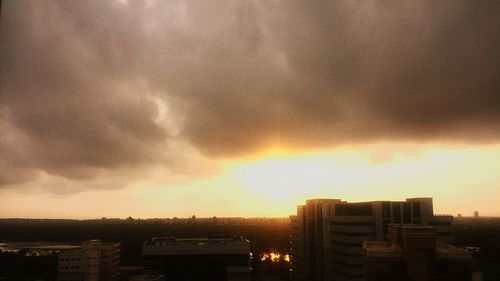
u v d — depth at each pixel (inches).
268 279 4392.2
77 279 3909.9
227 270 3420.3
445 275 1601.9
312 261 3949.3
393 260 1653.5
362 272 3179.1
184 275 3408.0
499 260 2920.8
